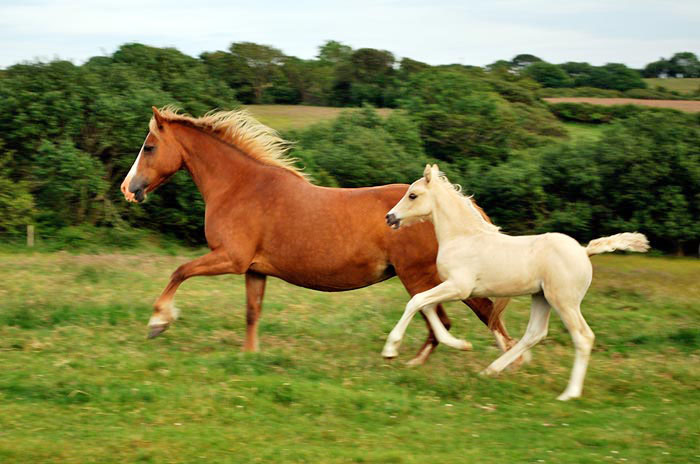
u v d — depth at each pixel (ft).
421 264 25.86
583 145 78.18
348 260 26.17
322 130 84.79
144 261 50.98
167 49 82.02
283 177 27.40
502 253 23.76
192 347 28.43
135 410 20.56
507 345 26.21
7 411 20.21
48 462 17.02
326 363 26.48
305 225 26.32
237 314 34.55
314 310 36.63
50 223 63.52
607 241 23.22
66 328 29.94
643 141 73.97
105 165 68.08
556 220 73.72
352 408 21.31
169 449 17.80
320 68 145.89
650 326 34.78
